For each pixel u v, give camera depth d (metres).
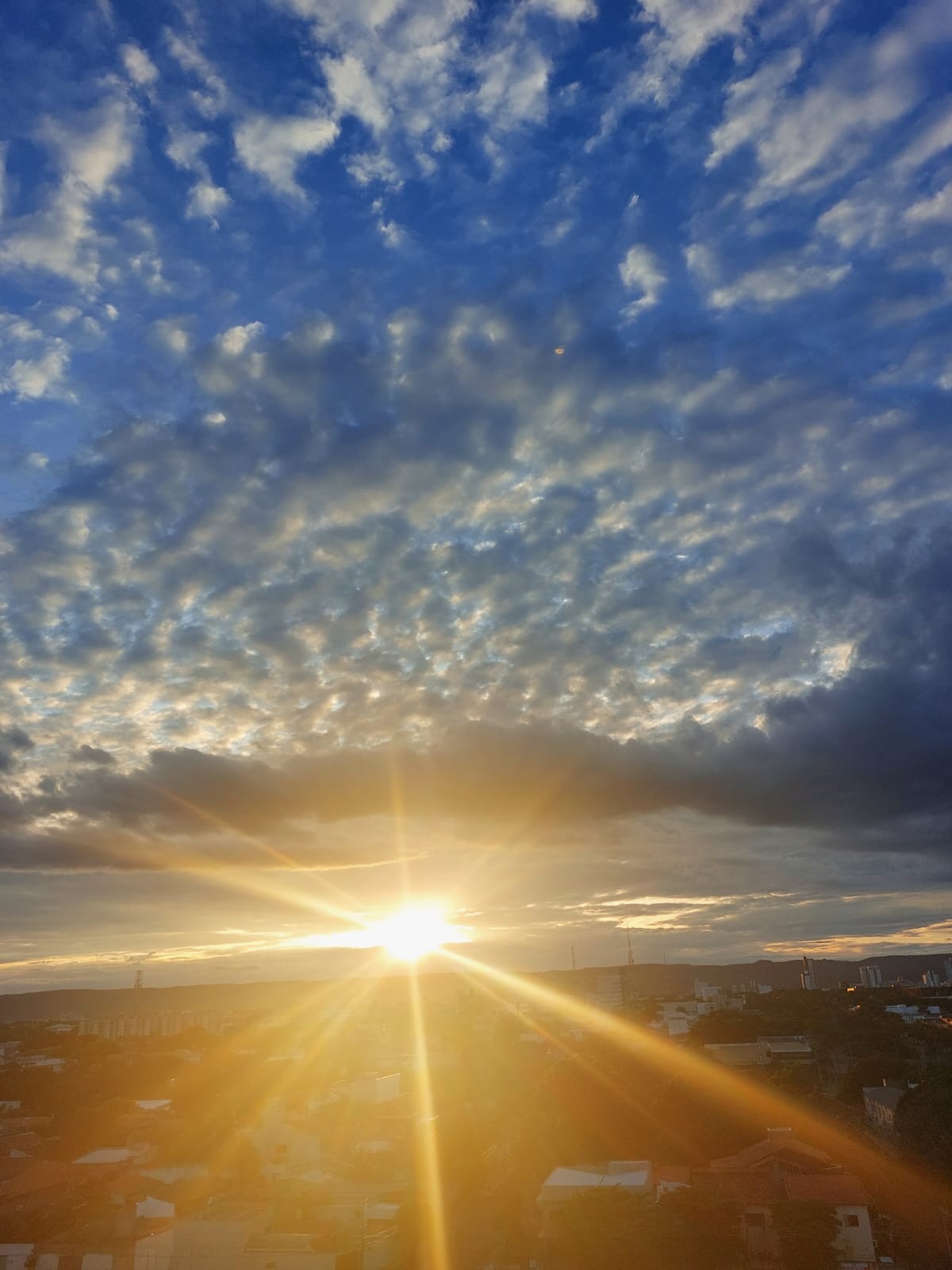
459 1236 44.00
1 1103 95.19
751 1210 41.34
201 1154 68.94
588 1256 38.78
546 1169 59.00
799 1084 75.62
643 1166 51.56
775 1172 47.03
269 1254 41.03
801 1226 39.19
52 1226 49.69
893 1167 54.12
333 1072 114.12
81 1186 58.16
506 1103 81.88
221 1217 46.94
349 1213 49.69
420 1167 61.41
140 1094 102.31
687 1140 61.34
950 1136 51.56
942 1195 48.66
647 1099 66.25
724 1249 38.78
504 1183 56.72
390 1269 40.12
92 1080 103.94
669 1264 38.25
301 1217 49.09
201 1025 185.88
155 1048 150.25
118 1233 48.19
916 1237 42.59
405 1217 46.00
